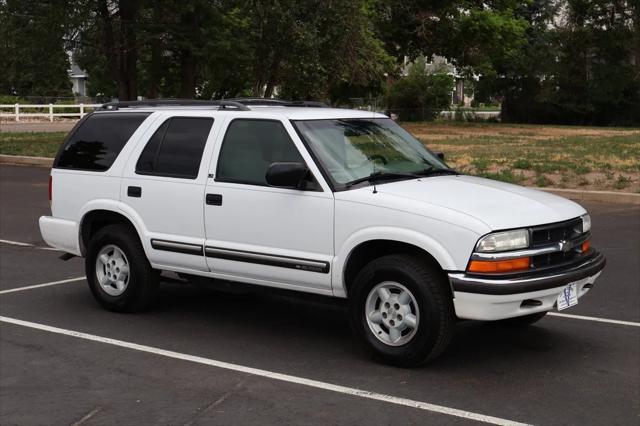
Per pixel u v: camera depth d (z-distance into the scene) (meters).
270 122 6.32
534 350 6.11
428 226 5.40
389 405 4.96
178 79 31.08
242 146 6.44
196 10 24.89
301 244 5.98
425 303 5.40
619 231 11.55
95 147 7.39
